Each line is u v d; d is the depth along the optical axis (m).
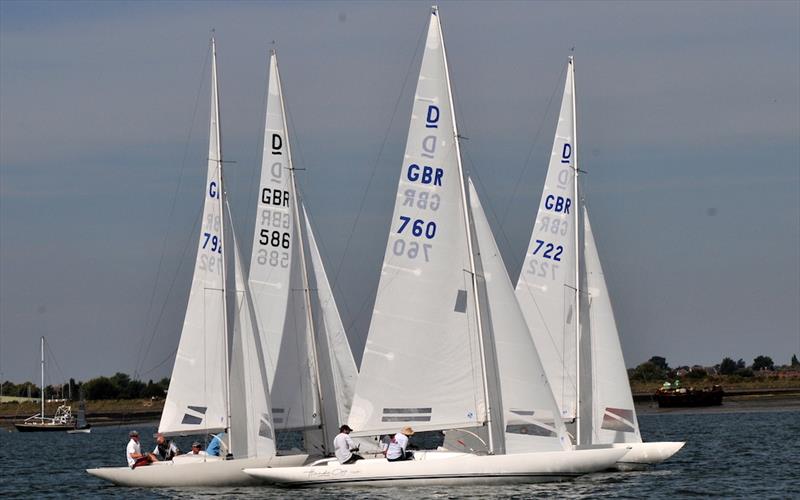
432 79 56.97
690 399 182.75
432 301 56.78
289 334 64.56
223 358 63.31
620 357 63.81
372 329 57.09
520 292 64.75
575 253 64.19
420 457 55.50
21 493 64.62
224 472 60.38
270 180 65.00
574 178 64.62
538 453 55.66
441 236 56.88
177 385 63.62
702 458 77.62
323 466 56.03
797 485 59.25
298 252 65.38
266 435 62.00
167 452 63.44
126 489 61.72
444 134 56.97
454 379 56.44
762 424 126.50
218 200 64.00
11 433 189.00
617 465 63.06
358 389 57.06
